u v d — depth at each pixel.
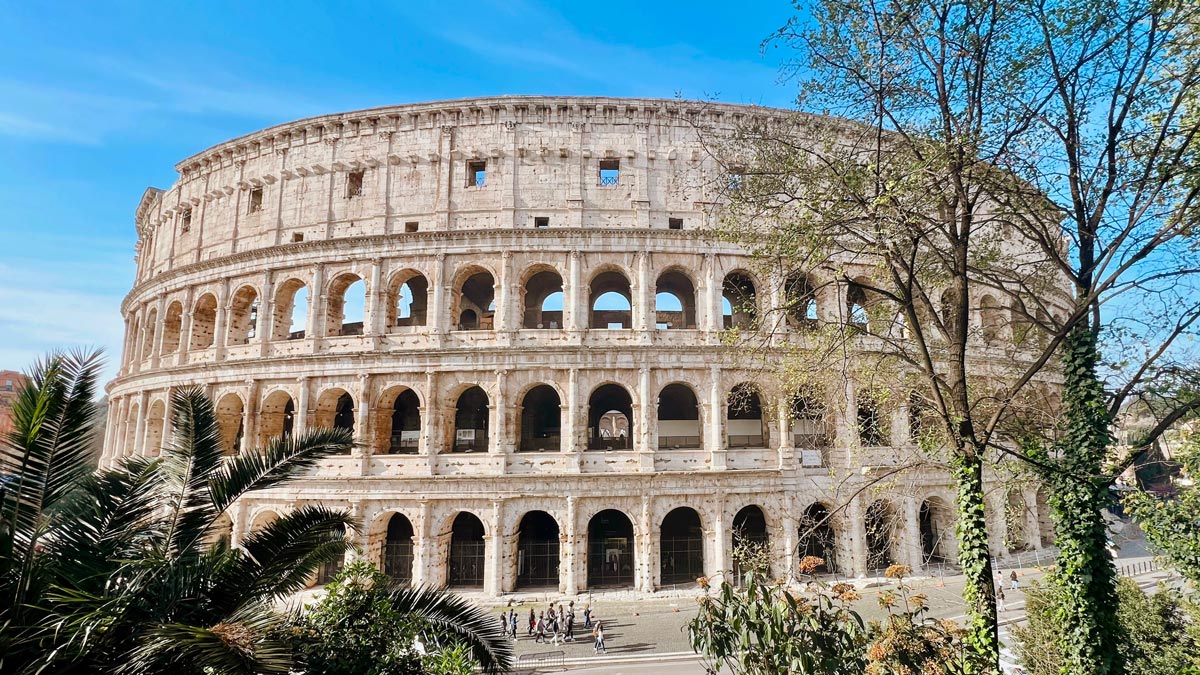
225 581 17.25
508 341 49.72
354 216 54.22
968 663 19.02
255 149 58.66
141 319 65.44
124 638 15.02
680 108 51.94
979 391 31.83
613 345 48.88
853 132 23.98
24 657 14.06
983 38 20.39
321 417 52.00
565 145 53.06
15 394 16.78
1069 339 22.69
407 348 50.44
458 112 54.09
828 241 23.34
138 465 19.39
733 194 26.02
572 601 44.81
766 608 17.31
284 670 13.33
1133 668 24.16
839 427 48.53
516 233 50.81
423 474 47.88
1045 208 23.14
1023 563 52.47
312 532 19.20
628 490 47.06
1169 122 21.17
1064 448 22.38
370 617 18.94
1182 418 23.92
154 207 69.00
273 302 54.56
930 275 26.83
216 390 54.03
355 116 55.00
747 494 48.28
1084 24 20.16
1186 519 25.48
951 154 20.30
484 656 20.31
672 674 34.34
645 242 50.84
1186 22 19.53
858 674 16.67
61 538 17.00
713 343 49.56
